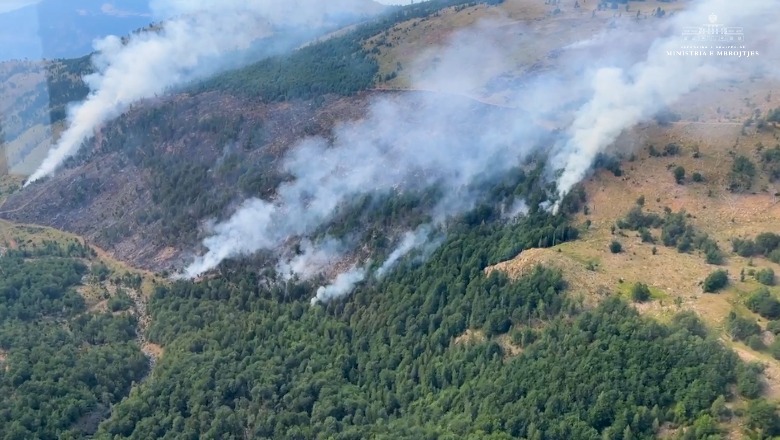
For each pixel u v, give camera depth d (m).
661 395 125.38
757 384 119.81
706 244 166.38
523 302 161.62
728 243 167.25
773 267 155.38
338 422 157.50
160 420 163.38
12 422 156.38
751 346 130.00
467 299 173.12
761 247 161.00
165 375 177.25
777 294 143.50
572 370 136.88
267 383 172.12
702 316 141.12
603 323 143.50
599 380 132.00
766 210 173.75
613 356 134.50
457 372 157.38
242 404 168.00
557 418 131.38
